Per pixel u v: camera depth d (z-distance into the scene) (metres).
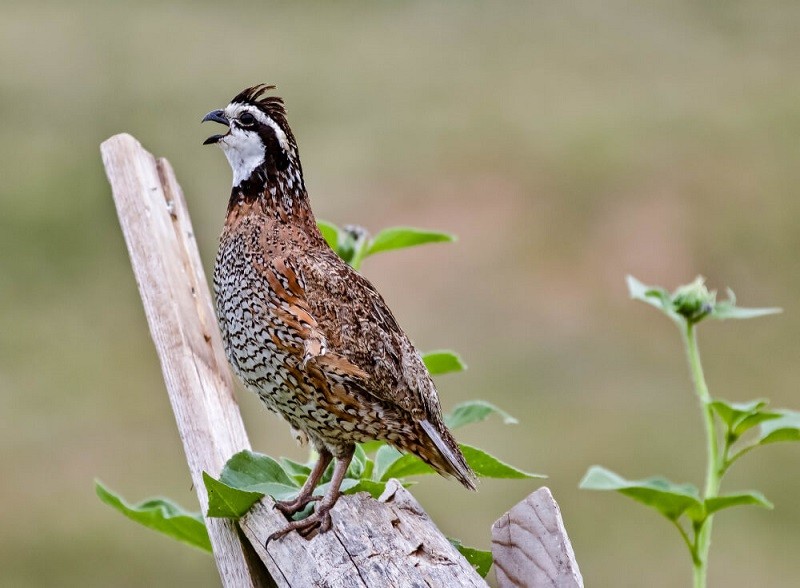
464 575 4.85
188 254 6.62
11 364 15.34
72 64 21.44
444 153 19.72
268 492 5.15
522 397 14.88
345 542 5.05
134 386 15.23
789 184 19.17
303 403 5.91
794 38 24.16
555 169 19.27
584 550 12.29
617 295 16.98
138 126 19.50
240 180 6.28
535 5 25.73
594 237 18.11
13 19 22.92
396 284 17.08
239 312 6.01
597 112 20.95
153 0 24.52
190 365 6.04
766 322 16.69
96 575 12.52
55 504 13.40
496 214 18.39
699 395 6.42
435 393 6.01
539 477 5.63
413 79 22.03
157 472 13.97
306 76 21.86
